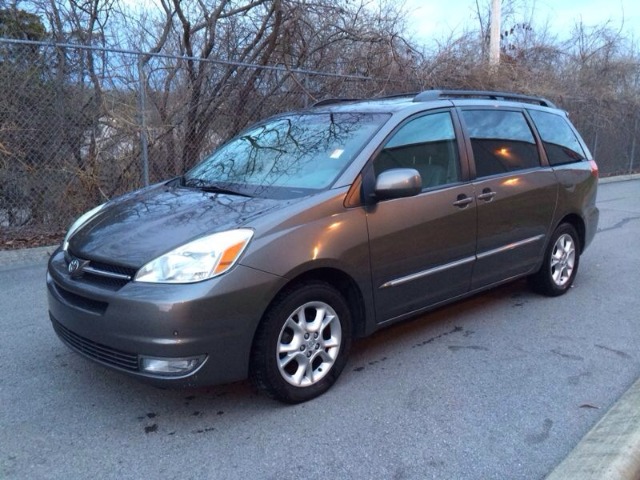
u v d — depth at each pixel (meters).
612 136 16.81
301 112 4.73
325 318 3.44
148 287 2.93
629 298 5.43
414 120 4.09
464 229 4.20
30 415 3.23
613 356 4.10
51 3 8.30
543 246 5.10
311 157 3.91
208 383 3.02
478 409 3.34
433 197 3.99
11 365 3.84
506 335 4.48
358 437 3.04
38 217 7.38
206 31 9.31
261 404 3.38
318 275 3.41
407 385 3.63
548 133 5.33
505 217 4.57
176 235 3.14
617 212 10.52
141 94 7.60
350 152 3.76
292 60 9.73
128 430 3.10
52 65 7.15
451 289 4.24
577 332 4.55
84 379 3.67
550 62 16.25
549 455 2.89
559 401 3.44
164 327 2.86
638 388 3.52
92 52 7.34
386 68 10.35
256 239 3.10
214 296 2.92
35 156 7.22
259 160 4.16
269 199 3.49
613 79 17.28
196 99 8.38
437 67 11.38
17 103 7.03
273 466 2.80
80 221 3.90
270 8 9.22
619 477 2.62
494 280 4.64
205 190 3.90
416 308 4.02
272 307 3.17
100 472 2.74
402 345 4.27
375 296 3.67
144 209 3.62
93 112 7.48
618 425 3.05
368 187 3.62
